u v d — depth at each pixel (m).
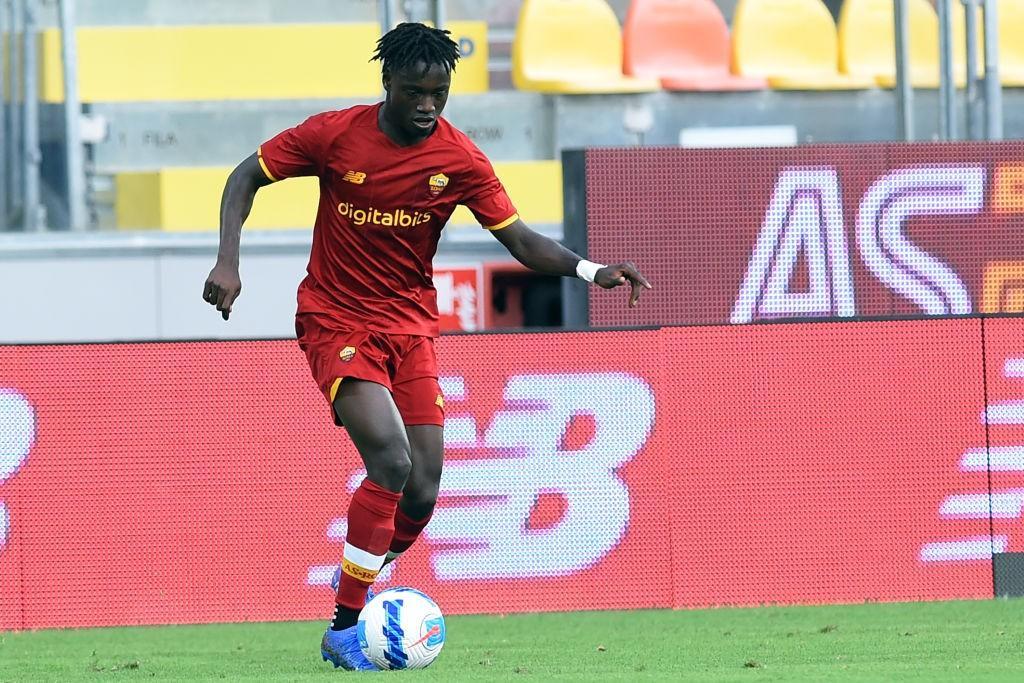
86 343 21.42
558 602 22.03
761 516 22.28
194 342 21.58
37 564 21.30
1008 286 26.42
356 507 14.41
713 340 22.23
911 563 22.50
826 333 22.38
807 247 25.91
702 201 25.62
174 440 21.55
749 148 25.75
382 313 14.76
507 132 35.97
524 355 21.95
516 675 14.13
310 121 14.54
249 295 32.75
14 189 32.81
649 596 22.16
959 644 17.52
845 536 22.41
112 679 15.18
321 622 21.84
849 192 26.03
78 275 32.34
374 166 14.33
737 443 22.27
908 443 22.47
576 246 25.50
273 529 21.70
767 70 38.56
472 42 37.00
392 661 14.69
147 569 21.48
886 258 26.11
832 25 38.53
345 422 14.48
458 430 21.86
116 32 35.62
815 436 22.34
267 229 33.28
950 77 33.38
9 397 21.25
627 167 25.45
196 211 34.53
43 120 33.00
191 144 35.09
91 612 21.38
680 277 25.53
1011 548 22.64
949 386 22.53
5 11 32.88
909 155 26.17
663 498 22.16
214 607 21.59
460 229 33.81
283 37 36.25
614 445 22.11
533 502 22.00
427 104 14.04
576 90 36.22
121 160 34.53
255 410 21.66
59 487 21.34
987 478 22.61
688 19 38.72
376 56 14.22
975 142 26.31
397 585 21.83
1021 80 35.50
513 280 34.59
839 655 16.50
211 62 36.09
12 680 15.45
